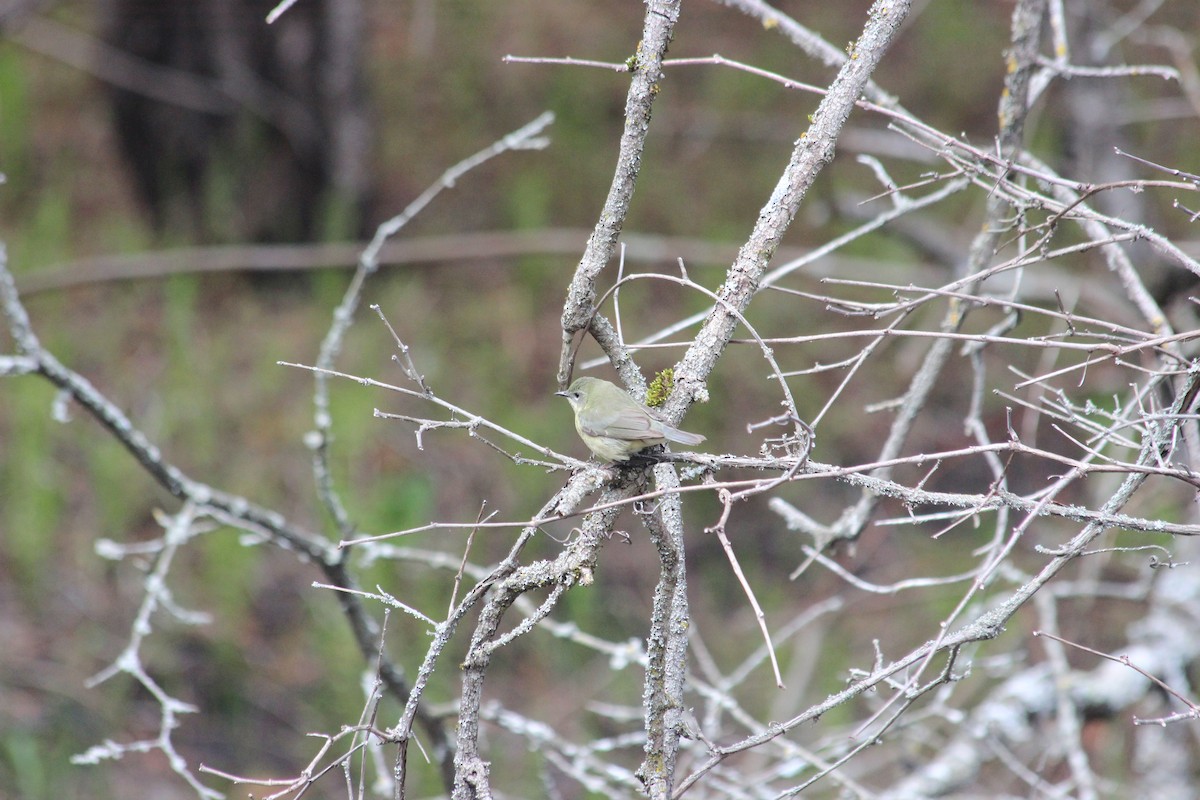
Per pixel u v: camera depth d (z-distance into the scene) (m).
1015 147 6.45
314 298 17.25
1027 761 9.12
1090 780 7.39
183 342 15.50
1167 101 17.72
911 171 18.09
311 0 16.52
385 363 16.20
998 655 10.91
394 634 12.64
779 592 14.35
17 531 13.63
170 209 17.08
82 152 18.62
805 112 19.95
